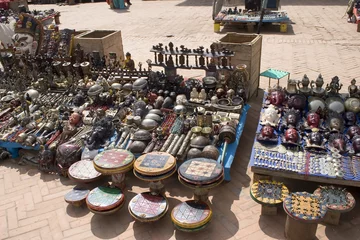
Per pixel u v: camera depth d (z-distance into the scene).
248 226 5.07
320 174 5.18
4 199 5.95
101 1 28.59
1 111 8.01
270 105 6.90
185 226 4.75
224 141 6.25
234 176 6.14
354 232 4.85
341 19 17.69
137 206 5.15
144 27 18.11
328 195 4.84
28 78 9.43
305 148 5.79
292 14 19.56
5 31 10.95
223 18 16.05
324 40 14.16
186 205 5.10
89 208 5.21
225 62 7.89
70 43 9.45
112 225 5.25
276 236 4.87
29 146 6.77
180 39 15.27
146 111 7.36
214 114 7.10
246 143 7.08
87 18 21.47
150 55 13.07
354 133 5.91
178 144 6.14
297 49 13.12
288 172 5.29
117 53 10.30
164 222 5.24
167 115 7.24
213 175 5.08
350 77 10.17
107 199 5.29
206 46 13.80
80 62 9.20
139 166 5.32
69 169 5.98
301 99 6.82
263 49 13.30
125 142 6.49
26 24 9.73
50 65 9.35
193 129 6.35
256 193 5.05
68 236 5.11
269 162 5.48
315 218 4.38
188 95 7.84
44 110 7.77
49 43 9.64
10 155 7.07
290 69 11.05
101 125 6.73
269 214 5.22
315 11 20.05
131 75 8.62
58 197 5.91
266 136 6.00
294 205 4.61
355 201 5.22
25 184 6.28
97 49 9.46
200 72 10.99
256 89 9.27
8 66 9.85
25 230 5.28
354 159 5.44
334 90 7.18
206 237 4.92
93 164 5.66
